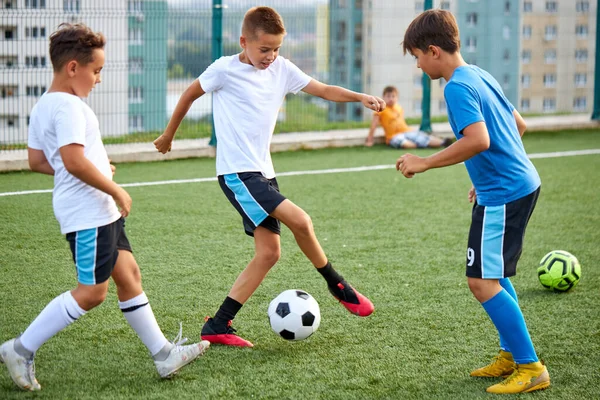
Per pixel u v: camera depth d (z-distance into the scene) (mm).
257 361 3414
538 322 3904
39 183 7691
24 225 5898
